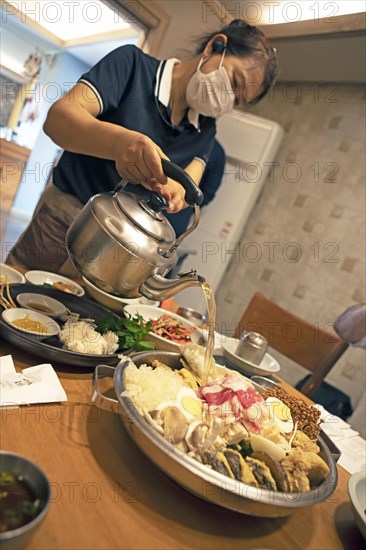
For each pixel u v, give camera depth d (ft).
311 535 2.01
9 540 1.12
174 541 1.64
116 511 1.67
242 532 1.84
